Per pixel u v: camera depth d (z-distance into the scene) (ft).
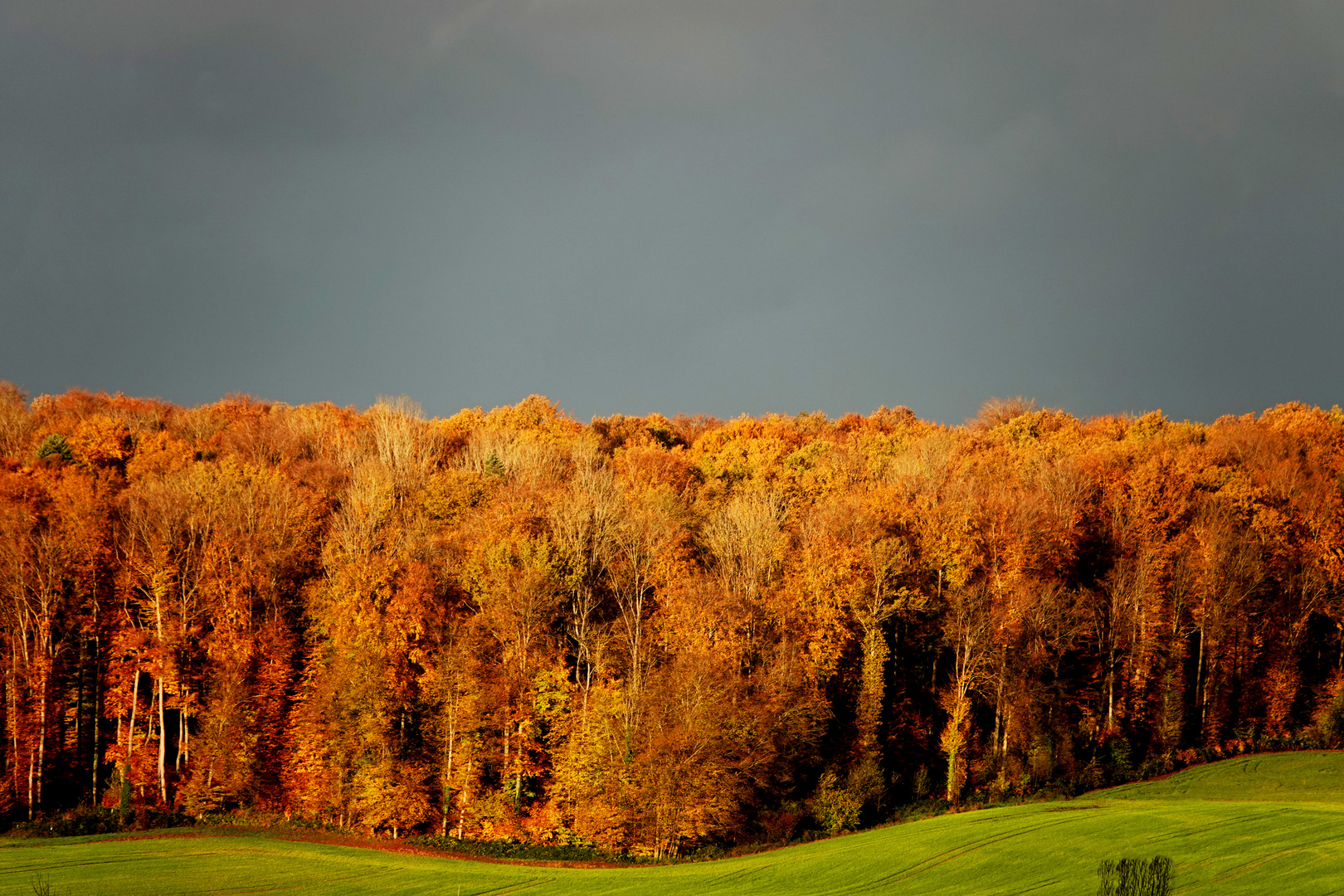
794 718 234.17
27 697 247.50
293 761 250.37
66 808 241.96
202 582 265.13
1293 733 269.44
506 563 264.31
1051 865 166.61
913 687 270.67
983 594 255.70
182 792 243.60
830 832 225.35
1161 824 182.19
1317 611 280.31
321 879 188.44
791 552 280.72
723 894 174.91
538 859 220.64
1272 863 153.89
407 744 250.98
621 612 274.77
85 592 258.16
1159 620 267.39
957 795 239.91
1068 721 256.11
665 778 223.30
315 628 260.83
